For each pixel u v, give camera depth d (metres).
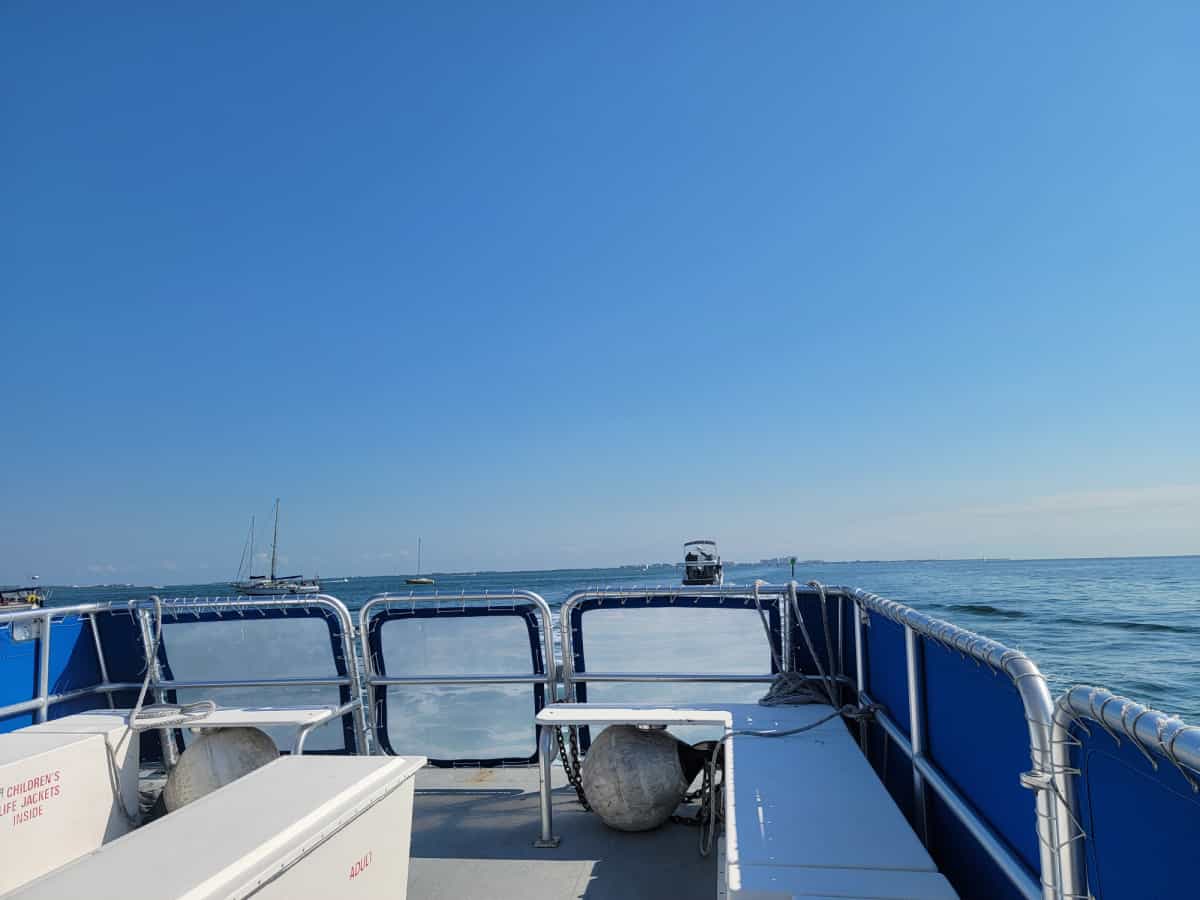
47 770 4.26
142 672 6.16
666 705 5.19
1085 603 54.06
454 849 4.77
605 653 5.92
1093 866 1.83
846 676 5.34
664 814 4.89
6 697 5.32
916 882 2.66
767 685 5.70
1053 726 1.89
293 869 2.59
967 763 2.98
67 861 4.35
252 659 6.09
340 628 5.95
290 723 4.98
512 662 6.07
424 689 6.18
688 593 5.73
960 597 62.22
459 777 6.01
